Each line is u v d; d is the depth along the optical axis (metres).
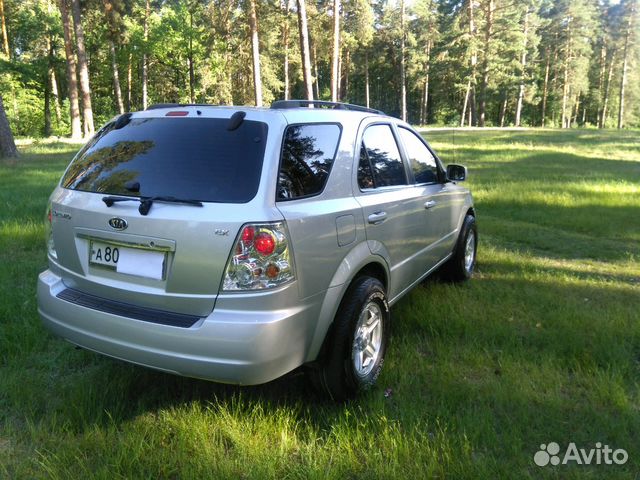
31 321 4.15
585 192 11.91
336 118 3.42
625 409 3.11
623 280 5.87
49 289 3.15
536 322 4.50
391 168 4.00
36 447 2.78
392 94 81.94
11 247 6.39
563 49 68.50
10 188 10.95
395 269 3.85
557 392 3.33
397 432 2.81
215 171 2.76
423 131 40.41
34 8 42.44
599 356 3.77
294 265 2.70
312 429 2.95
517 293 5.23
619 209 10.05
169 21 48.06
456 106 71.38
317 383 3.11
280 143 2.84
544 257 6.92
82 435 2.89
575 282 5.66
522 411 3.08
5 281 5.02
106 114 54.22
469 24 53.69
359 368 3.27
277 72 58.81
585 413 3.11
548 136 34.84
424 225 4.39
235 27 33.06
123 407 3.10
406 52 61.41
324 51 52.09
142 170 2.90
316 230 2.85
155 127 3.06
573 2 65.06
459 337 4.22
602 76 78.88
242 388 3.38
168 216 2.64
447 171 5.06
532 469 2.64
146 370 3.56
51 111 51.00
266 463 2.61
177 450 2.75
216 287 2.59
